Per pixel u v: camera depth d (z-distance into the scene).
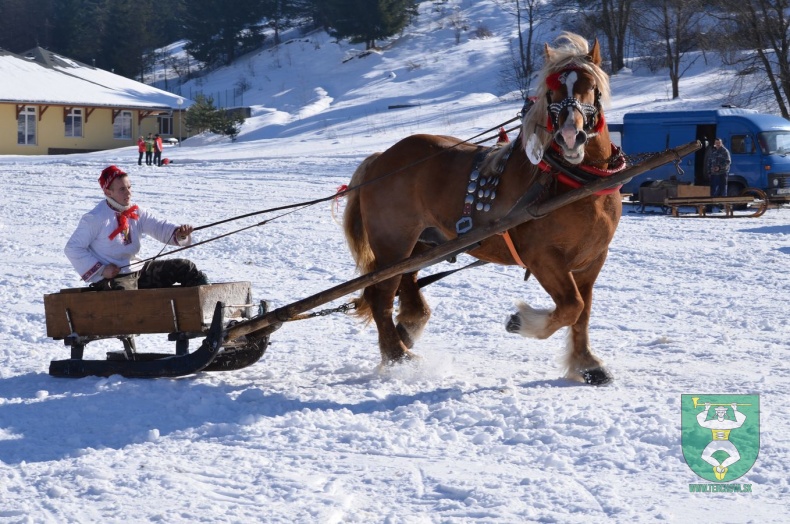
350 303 8.20
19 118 59.25
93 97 61.28
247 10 94.94
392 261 7.95
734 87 41.41
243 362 7.79
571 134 6.13
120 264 7.73
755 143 24.25
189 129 62.50
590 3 60.88
